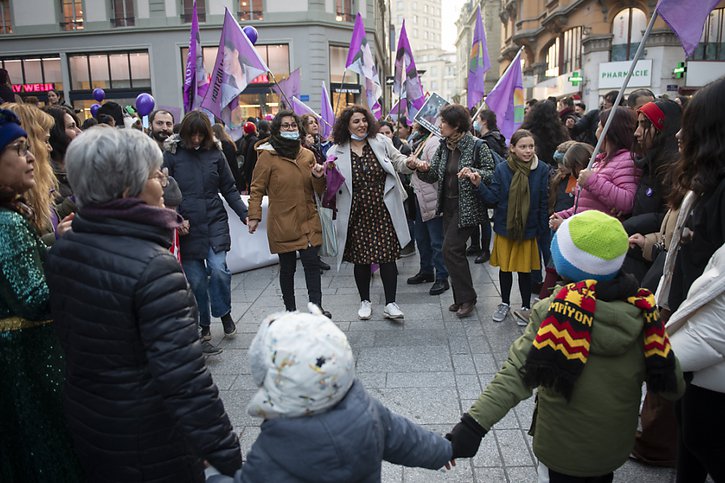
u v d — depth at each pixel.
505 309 4.88
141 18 25.86
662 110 3.09
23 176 1.98
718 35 23.16
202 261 4.39
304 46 25.36
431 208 5.64
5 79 6.04
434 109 5.65
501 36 50.50
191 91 6.76
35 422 1.95
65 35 26.36
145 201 1.87
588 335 1.77
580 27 27.73
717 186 2.07
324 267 6.82
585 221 1.84
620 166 3.43
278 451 1.41
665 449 2.74
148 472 1.80
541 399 1.98
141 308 1.67
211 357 4.28
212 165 4.34
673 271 2.42
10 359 1.90
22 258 1.85
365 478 1.47
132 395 1.73
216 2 25.48
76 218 1.78
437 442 1.77
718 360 2.00
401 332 4.66
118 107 7.11
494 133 6.71
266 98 25.78
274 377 1.36
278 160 4.68
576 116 8.12
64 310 1.77
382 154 4.80
